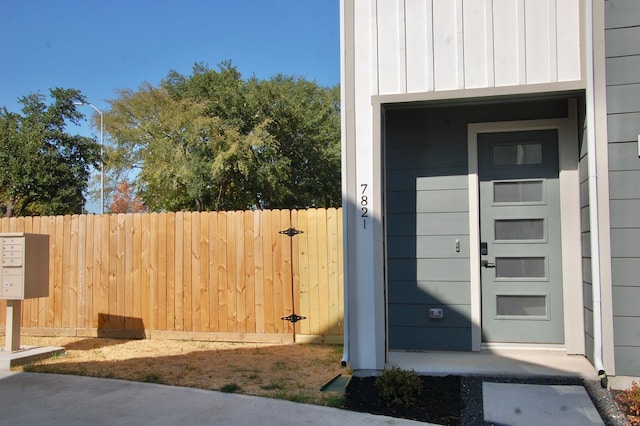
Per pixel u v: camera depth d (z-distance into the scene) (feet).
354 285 18.30
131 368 19.66
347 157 18.60
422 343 20.15
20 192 81.00
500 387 16.03
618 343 16.02
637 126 16.17
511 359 18.63
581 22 17.17
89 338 25.95
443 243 20.20
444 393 15.79
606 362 16.03
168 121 88.02
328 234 24.11
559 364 17.75
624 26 16.37
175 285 25.50
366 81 18.63
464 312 19.90
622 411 14.30
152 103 92.32
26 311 26.99
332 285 24.00
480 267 20.03
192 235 25.44
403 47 18.42
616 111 16.33
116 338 25.86
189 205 95.30
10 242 21.12
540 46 17.43
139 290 25.89
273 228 24.62
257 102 93.61
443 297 20.07
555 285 19.53
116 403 15.40
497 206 20.11
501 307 19.92
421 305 20.22
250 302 24.70
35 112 86.63
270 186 91.97
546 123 19.58
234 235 25.00
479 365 17.87
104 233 26.40
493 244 20.07
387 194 20.62
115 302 26.12
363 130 18.58
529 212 19.88
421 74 18.25
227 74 98.12
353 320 18.25
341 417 14.10
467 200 20.10
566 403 14.80
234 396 15.85
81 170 87.56
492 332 19.89
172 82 101.24
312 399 15.56
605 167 16.31
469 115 20.24
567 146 19.33
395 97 18.31
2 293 21.09
